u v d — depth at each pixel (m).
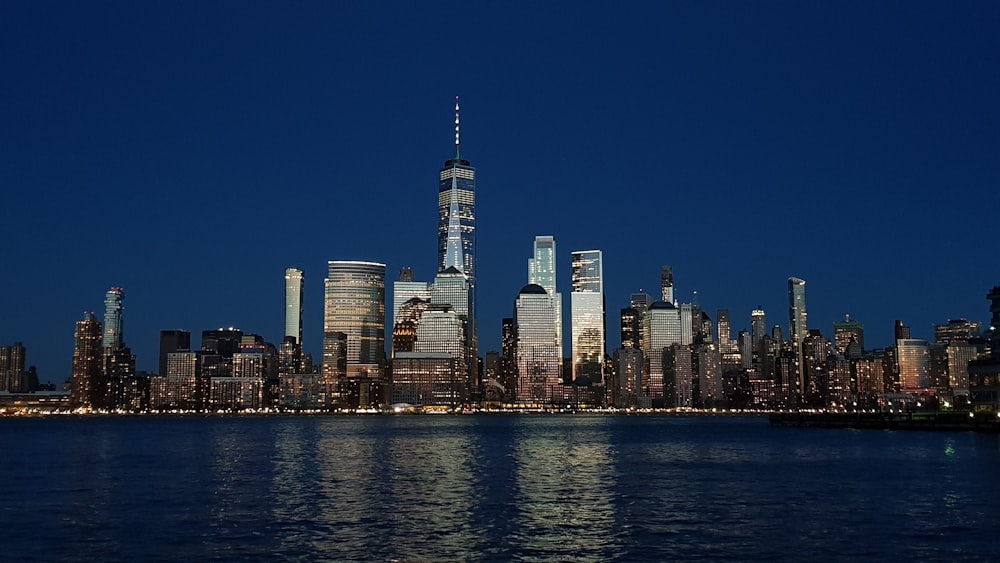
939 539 66.00
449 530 72.06
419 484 109.94
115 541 66.69
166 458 164.88
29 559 60.06
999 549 61.97
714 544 65.12
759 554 61.16
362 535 69.50
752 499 92.31
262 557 60.94
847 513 80.25
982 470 121.56
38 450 199.25
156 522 76.06
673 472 128.62
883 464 135.25
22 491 101.75
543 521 76.94
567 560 59.94
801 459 151.62
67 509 84.75
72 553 62.12
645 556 61.00
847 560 58.75
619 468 137.38
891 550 61.94
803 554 60.94
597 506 87.25
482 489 103.81
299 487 105.81
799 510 82.75
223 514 81.06
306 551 63.03
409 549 63.84
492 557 61.09
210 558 60.50
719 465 141.75
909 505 85.19
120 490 102.62
